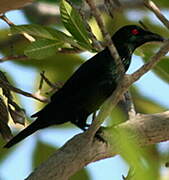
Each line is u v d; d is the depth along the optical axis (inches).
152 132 333.1
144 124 333.7
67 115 427.2
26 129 415.8
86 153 323.3
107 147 325.1
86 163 325.4
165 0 501.7
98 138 324.8
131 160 168.4
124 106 345.1
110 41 307.9
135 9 547.8
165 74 375.9
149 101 490.9
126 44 454.6
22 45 523.5
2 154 474.0
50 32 332.8
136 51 414.3
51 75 506.9
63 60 505.7
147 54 400.8
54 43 334.3
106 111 300.0
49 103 421.4
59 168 317.4
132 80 292.7
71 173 321.1
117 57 314.7
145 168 168.4
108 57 428.8
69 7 341.4
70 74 507.8
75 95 428.5
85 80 429.7
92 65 433.1
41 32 332.5
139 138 330.6
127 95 348.2
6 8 286.4
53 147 476.7
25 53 330.6
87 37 341.4
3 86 395.9
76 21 340.8
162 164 335.0
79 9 386.3
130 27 458.0
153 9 356.5
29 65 503.5
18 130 475.8
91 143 322.3
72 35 340.2
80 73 433.7
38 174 314.0
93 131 315.9
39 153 474.6
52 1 369.7
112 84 429.7
